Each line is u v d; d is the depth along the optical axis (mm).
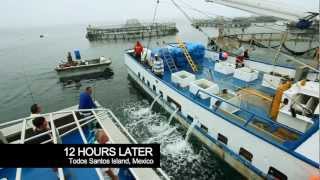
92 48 46062
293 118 6746
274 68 12125
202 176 8586
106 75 23703
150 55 14750
